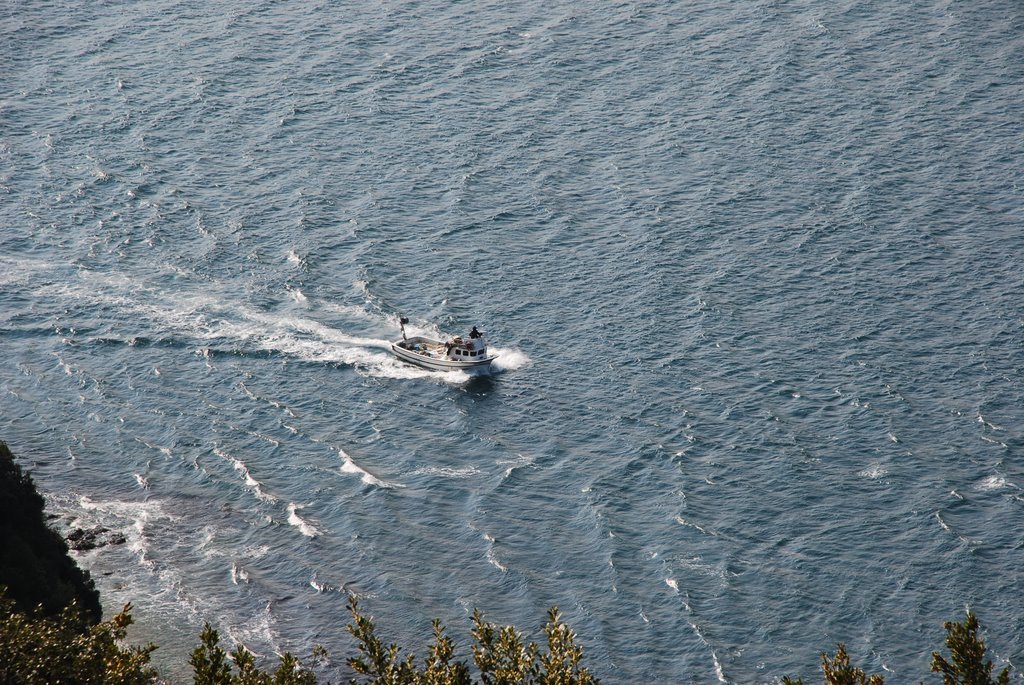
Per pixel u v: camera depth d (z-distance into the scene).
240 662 81.88
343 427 181.88
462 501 166.62
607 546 157.12
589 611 147.25
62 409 185.75
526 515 163.62
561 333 199.25
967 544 153.25
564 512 163.88
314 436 180.00
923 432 173.62
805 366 188.50
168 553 158.88
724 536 157.62
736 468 169.25
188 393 189.00
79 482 171.50
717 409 180.75
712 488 165.88
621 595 149.38
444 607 149.50
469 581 153.25
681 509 162.25
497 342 197.75
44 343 199.38
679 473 168.88
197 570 156.00
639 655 140.88
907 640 140.88
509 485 169.00
